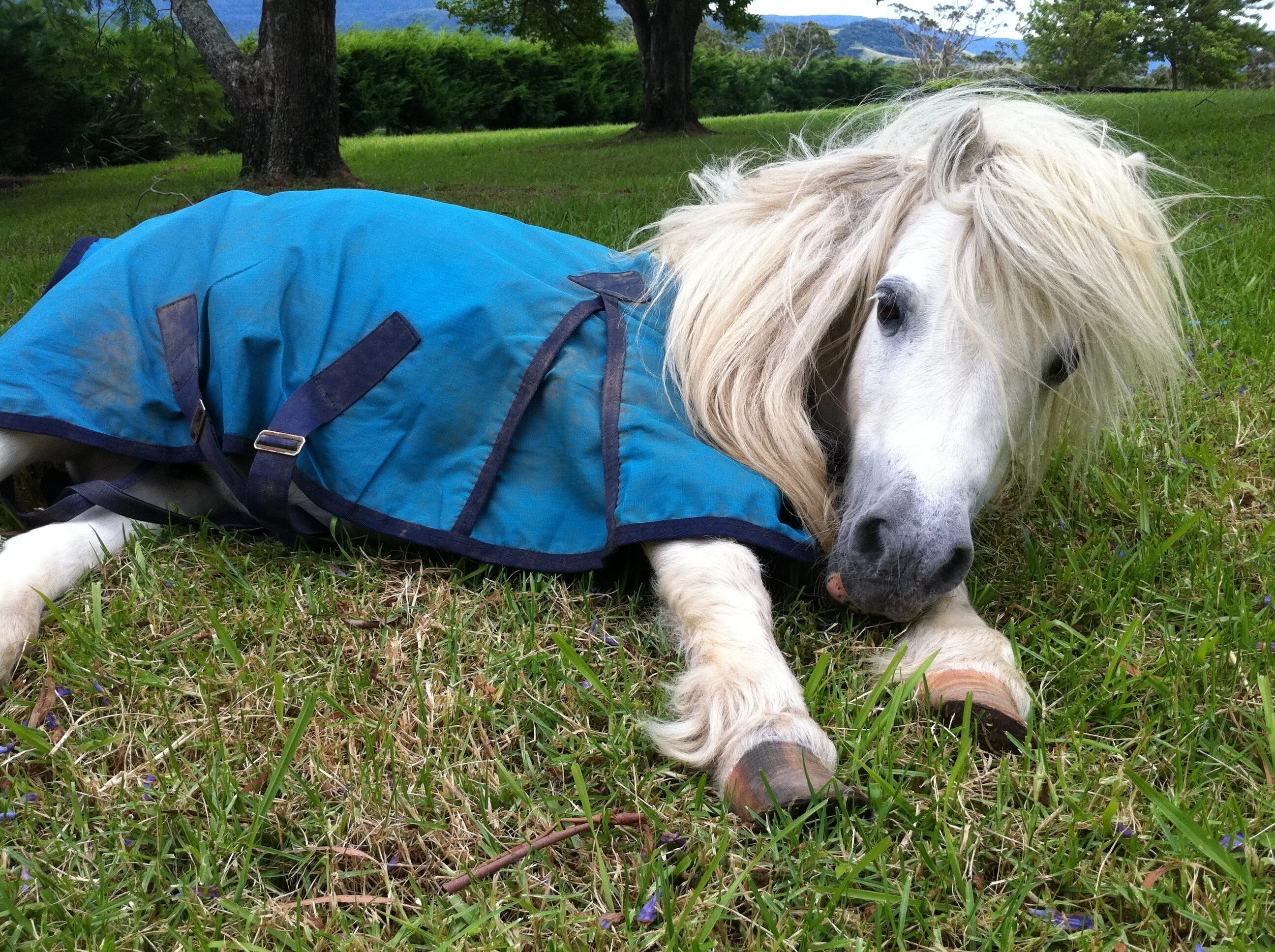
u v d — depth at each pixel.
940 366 1.78
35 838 1.52
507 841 1.53
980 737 1.69
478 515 2.17
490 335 2.20
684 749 1.67
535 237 2.63
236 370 2.30
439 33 31.47
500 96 31.55
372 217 2.44
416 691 1.84
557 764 1.66
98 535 2.23
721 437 2.20
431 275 2.30
